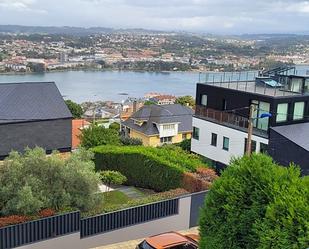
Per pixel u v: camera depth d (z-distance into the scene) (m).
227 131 33.34
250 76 39.47
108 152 24.05
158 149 23.34
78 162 16.38
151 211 15.78
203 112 36.03
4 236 13.05
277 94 32.25
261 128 30.95
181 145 39.38
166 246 11.60
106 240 14.91
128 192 22.14
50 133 28.17
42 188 15.12
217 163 34.34
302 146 27.69
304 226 7.18
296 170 8.84
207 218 9.20
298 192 7.93
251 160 9.22
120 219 15.16
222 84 37.12
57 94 30.55
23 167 15.56
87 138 31.81
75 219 14.24
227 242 8.78
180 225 16.50
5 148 26.41
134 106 65.25
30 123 27.34
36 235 13.59
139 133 53.38
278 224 7.55
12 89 29.50
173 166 20.38
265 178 8.63
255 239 8.33
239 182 8.92
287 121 31.17
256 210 8.46
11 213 14.48
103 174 21.95
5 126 26.48
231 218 8.69
